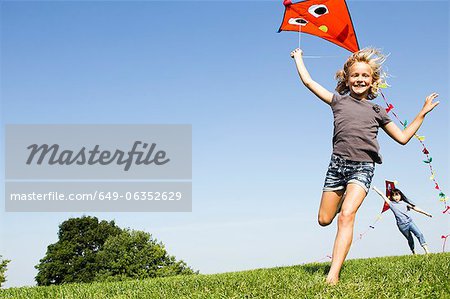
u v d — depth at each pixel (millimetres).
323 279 4191
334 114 4832
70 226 34938
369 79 4848
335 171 4648
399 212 10539
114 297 4477
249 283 4445
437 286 3322
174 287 4961
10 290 6566
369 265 5895
